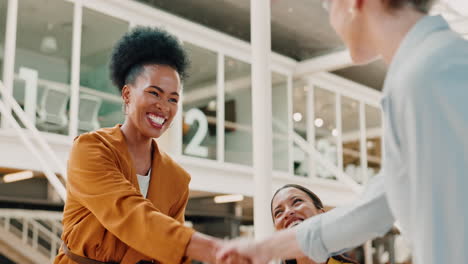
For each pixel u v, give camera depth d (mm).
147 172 1478
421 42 690
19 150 5641
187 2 7746
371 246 9625
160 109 1432
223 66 8148
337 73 10391
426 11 749
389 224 922
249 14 8047
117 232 1270
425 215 625
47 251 8438
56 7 6262
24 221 8070
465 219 602
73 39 6336
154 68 1430
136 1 7320
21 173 5855
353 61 828
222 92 8078
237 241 1078
